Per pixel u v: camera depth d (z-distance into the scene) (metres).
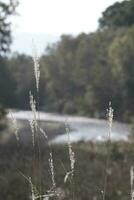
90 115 151.00
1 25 55.72
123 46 145.12
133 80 140.12
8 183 17.95
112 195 16.08
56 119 139.00
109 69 149.00
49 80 178.88
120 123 127.81
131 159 27.31
